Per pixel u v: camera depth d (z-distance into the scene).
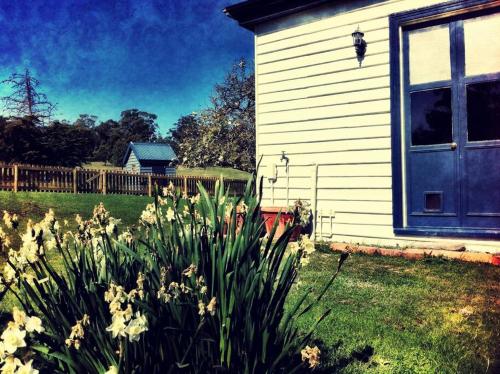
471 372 2.57
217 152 26.58
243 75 28.38
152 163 52.88
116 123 111.69
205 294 1.80
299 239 2.09
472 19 6.51
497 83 6.29
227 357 1.76
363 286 4.48
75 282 1.91
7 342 1.41
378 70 7.30
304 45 8.26
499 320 3.39
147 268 1.86
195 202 2.20
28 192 16.28
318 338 3.14
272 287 1.97
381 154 7.21
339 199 7.65
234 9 8.93
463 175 6.48
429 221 6.73
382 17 7.29
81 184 18.83
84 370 1.67
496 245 6.04
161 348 1.69
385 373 2.62
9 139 22.33
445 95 6.73
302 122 8.23
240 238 1.90
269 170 8.68
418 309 3.76
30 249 1.83
